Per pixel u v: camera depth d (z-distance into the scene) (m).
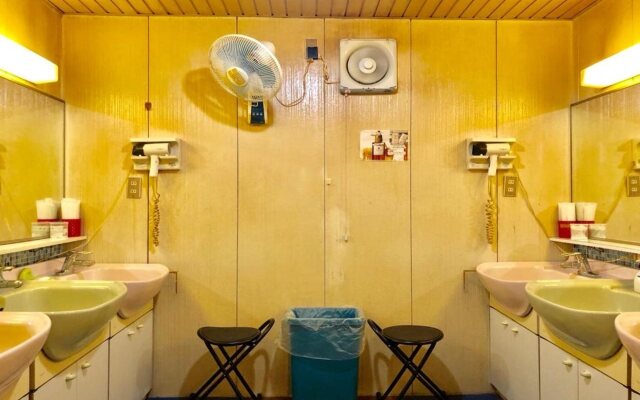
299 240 2.42
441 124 2.45
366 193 2.44
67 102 2.39
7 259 1.91
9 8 1.96
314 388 2.15
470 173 2.45
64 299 1.80
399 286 2.44
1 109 1.94
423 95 2.44
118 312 1.96
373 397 2.41
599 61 2.22
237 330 2.20
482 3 2.27
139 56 2.40
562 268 2.36
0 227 1.93
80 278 2.19
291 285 2.42
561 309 1.50
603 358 1.51
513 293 2.02
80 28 2.39
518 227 2.46
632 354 1.17
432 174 2.45
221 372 2.17
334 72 2.44
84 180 2.39
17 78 2.03
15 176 2.03
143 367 2.26
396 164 2.44
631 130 2.03
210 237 2.40
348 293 2.43
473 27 2.46
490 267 2.40
